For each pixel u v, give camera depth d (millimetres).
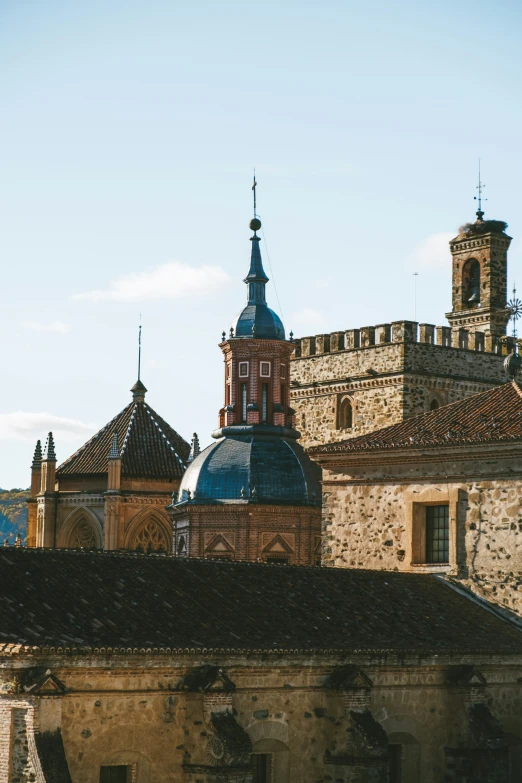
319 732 48344
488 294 114188
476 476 57906
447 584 58344
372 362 100625
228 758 43750
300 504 89500
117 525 111125
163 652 43438
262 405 92938
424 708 51469
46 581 46062
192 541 90062
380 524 60906
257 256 95500
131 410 120000
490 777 51031
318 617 50938
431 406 99812
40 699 40625
